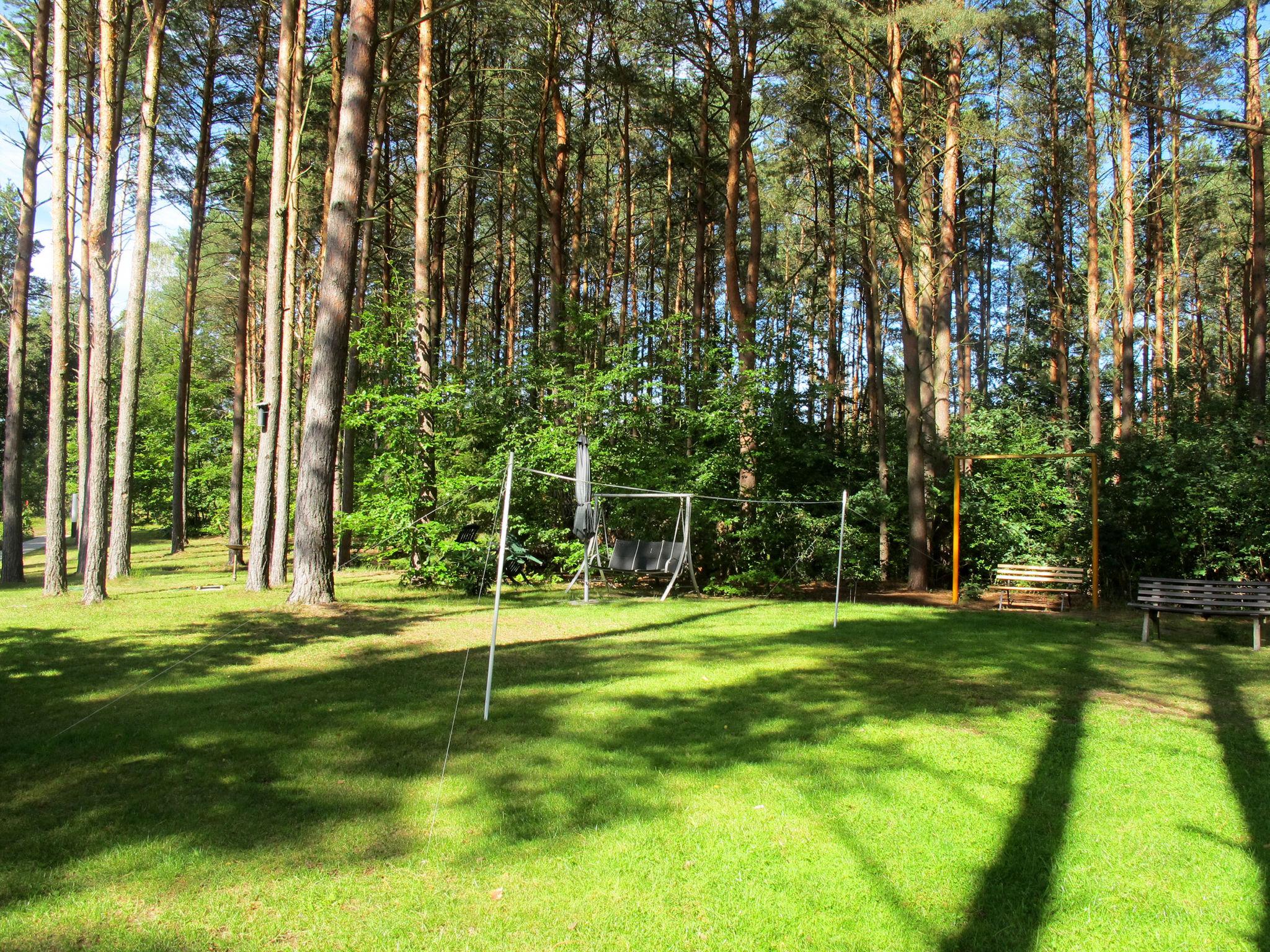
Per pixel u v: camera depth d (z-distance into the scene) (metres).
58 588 12.84
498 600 6.45
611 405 16.06
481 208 27.53
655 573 14.79
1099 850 4.18
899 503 19.61
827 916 3.55
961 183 26.72
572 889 3.76
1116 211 19.97
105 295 11.84
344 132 11.55
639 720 6.33
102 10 11.75
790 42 18.41
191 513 34.75
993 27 15.84
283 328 14.88
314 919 3.47
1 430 39.66
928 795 4.84
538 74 20.77
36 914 3.46
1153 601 10.29
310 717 6.36
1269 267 25.97
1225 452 15.23
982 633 10.84
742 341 16.88
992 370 33.34
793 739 5.86
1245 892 3.75
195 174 23.62
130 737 5.80
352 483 20.00
